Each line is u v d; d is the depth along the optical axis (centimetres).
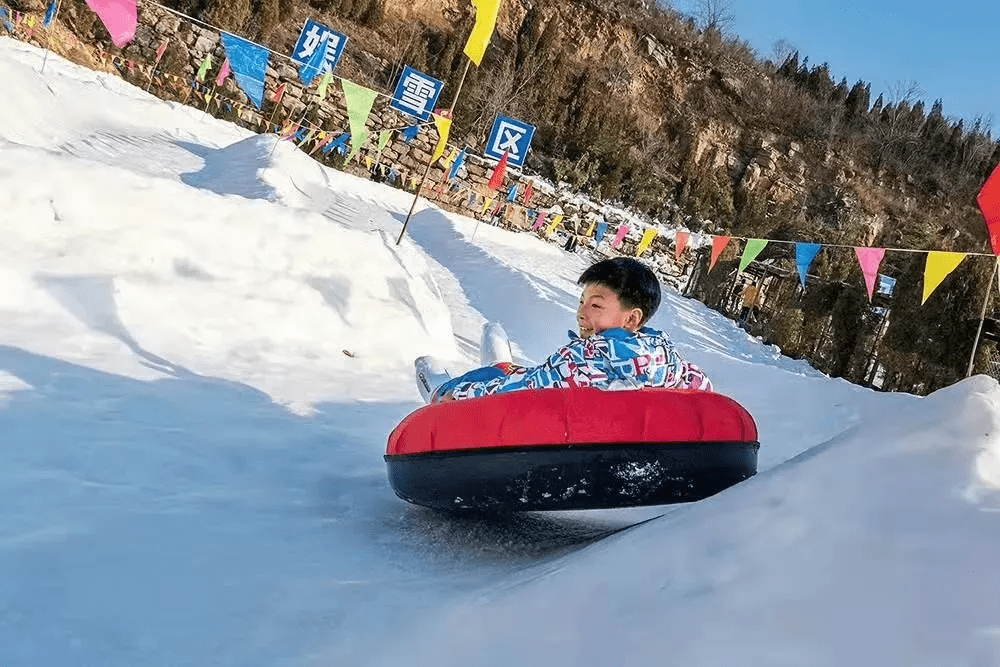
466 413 248
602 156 3519
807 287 2283
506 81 3422
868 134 4744
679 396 244
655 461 237
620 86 4075
